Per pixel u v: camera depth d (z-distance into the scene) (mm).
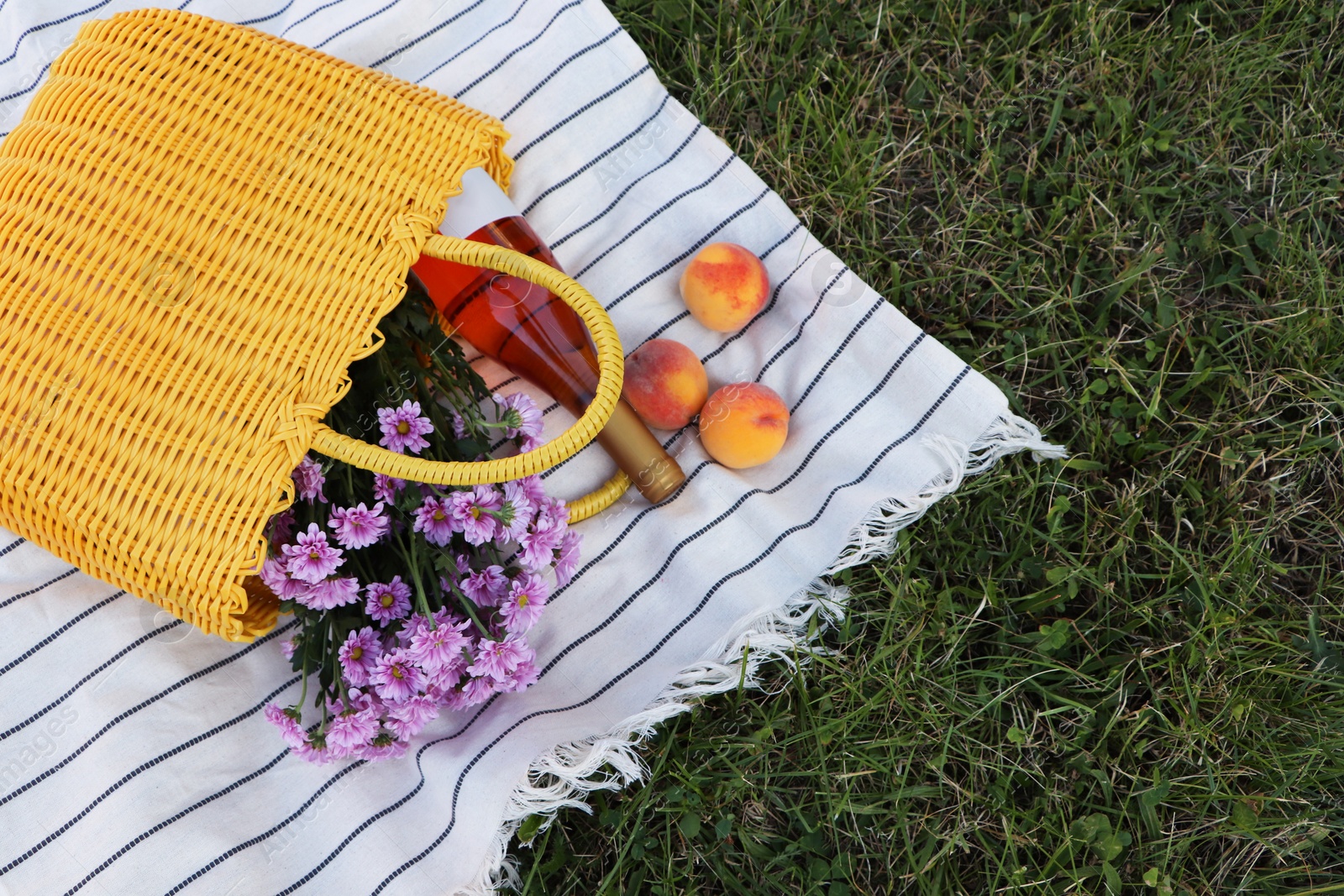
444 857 1139
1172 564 1341
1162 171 1523
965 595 1377
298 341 1011
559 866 1250
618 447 1206
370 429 1149
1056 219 1502
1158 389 1397
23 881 1120
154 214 1034
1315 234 1504
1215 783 1265
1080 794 1288
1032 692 1336
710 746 1275
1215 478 1415
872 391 1358
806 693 1301
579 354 1188
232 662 1236
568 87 1433
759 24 1565
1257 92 1555
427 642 1030
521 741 1162
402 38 1468
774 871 1271
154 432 988
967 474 1394
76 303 1016
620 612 1291
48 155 1065
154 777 1162
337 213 1056
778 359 1396
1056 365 1445
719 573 1284
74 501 998
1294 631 1345
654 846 1274
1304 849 1258
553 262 1249
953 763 1302
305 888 1145
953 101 1583
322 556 1007
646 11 1601
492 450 1282
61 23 1457
